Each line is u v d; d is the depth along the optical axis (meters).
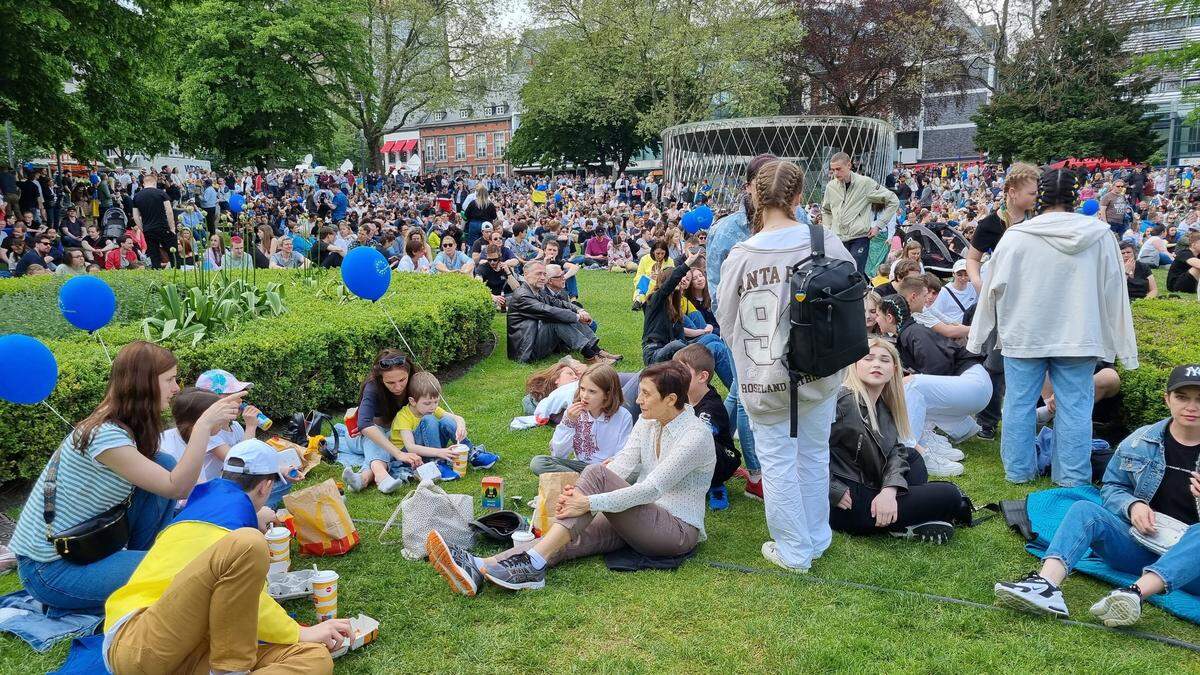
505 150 59.22
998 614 3.49
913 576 3.84
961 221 18.38
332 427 5.54
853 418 4.31
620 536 3.96
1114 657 3.15
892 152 26.27
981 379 5.76
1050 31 39.50
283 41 33.06
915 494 4.21
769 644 3.24
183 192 23.86
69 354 5.28
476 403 6.99
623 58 37.19
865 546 4.18
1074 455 4.88
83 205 20.00
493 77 42.12
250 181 31.38
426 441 5.32
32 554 3.23
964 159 57.38
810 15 39.78
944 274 11.47
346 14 35.44
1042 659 3.14
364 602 3.59
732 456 4.72
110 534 3.28
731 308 3.73
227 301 6.66
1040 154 38.34
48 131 15.55
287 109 34.66
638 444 4.16
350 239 14.01
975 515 4.58
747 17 33.72
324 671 2.80
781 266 3.56
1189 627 3.38
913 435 4.83
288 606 3.56
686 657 3.16
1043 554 3.99
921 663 3.11
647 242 16.09
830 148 24.25
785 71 40.59
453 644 3.26
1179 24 39.06
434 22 41.06
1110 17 39.22
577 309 8.94
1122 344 4.80
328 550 4.05
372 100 42.12
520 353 8.48
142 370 3.31
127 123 16.45
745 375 3.69
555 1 37.22
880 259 9.95
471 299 8.45
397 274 10.20
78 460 3.23
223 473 3.20
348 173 38.59
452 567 3.57
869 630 3.35
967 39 40.47
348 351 6.60
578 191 38.69
